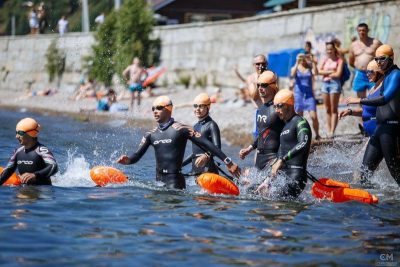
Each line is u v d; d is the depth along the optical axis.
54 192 10.73
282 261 7.60
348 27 22.06
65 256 7.50
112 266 7.22
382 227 9.21
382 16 20.70
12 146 17.11
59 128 21.97
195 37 30.72
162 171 11.48
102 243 8.04
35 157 11.18
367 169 12.11
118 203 10.09
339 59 16.70
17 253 7.54
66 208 9.66
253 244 8.23
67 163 14.32
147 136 11.60
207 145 11.25
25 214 9.23
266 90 11.43
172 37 32.03
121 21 32.34
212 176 10.95
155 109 11.43
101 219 9.14
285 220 9.42
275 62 22.36
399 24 20.08
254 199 10.70
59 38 38.44
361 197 10.69
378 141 11.96
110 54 32.50
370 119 12.74
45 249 7.72
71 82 36.94
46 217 9.13
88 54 35.66
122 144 18.03
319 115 19.23
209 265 7.38
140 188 11.27
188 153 16.73
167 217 9.34
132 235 8.41
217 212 9.73
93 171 11.59
